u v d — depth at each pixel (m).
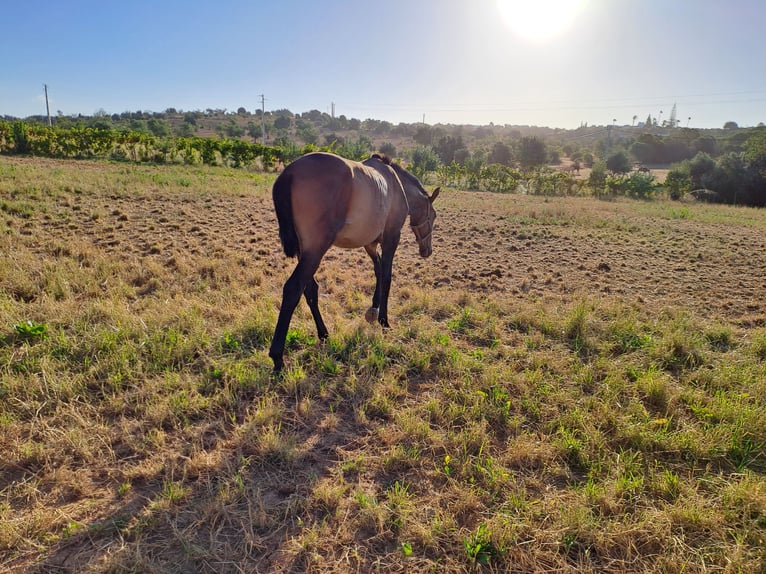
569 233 12.56
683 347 4.88
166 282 6.02
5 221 7.74
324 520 2.36
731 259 10.25
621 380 4.11
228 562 2.13
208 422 3.18
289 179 3.72
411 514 2.48
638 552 2.33
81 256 6.64
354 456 2.98
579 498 2.63
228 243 8.56
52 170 14.63
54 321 4.29
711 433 3.32
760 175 32.34
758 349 5.04
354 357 4.27
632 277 8.46
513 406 3.67
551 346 4.96
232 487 2.59
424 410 3.52
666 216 17.95
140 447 2.84
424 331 5.00
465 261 9.09
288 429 3.22
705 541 2.41
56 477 2.53
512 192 29.56
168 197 12.02
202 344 4.21
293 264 7.70
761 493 2.68
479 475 2.84
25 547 2.12
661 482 2.79
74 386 3.32
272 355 3.80
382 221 4.58
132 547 2.15
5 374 3.35
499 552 2.26
